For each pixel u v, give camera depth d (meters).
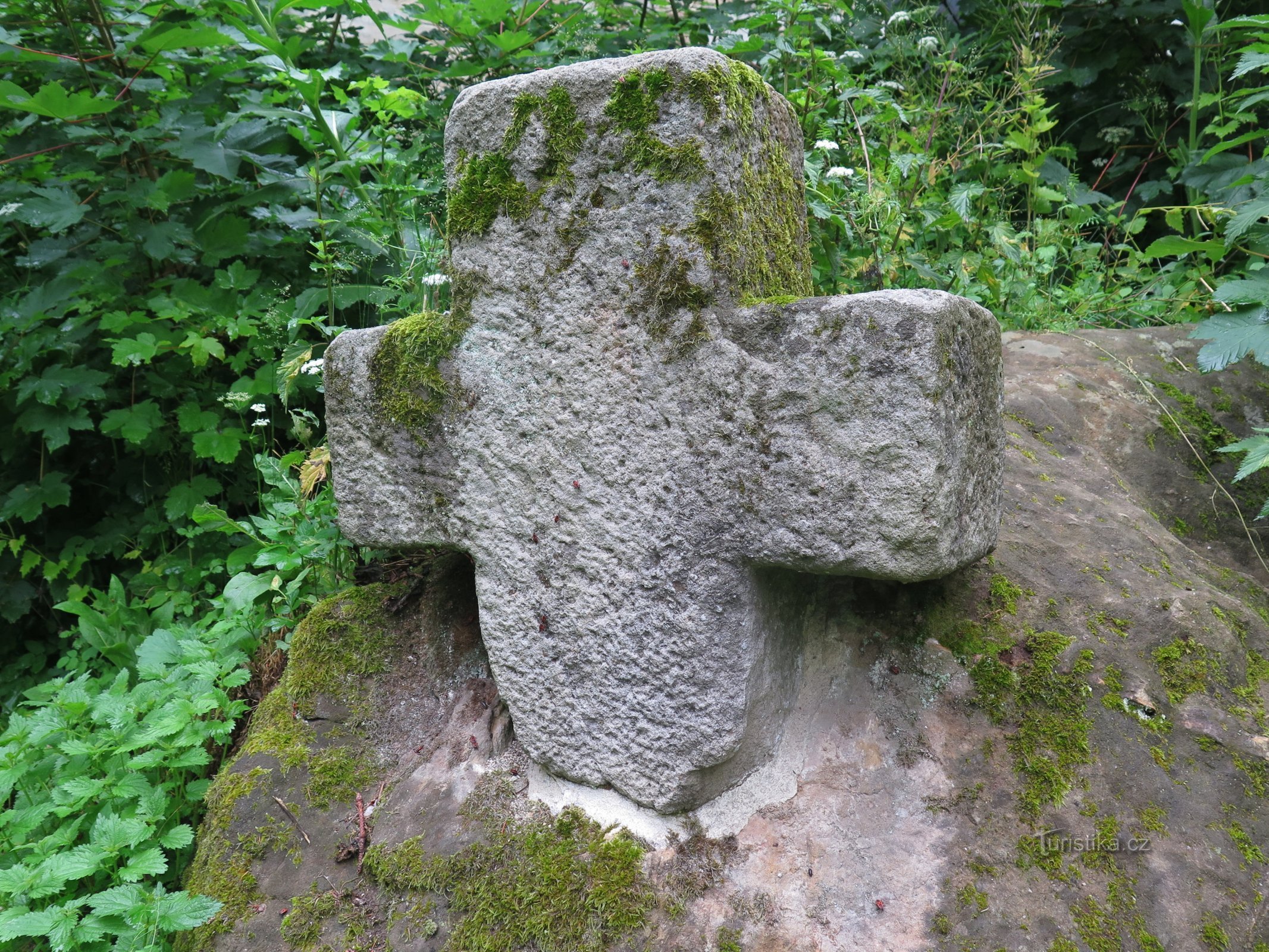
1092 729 1.58
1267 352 2.04
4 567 3.39
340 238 3.03
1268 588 2.13
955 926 1.42
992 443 1.55
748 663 1.55
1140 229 3.35
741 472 1.46
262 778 1.87
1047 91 4.26
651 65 1.46
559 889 1.59
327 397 1.87
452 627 2.04
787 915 1.50
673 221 1.47
